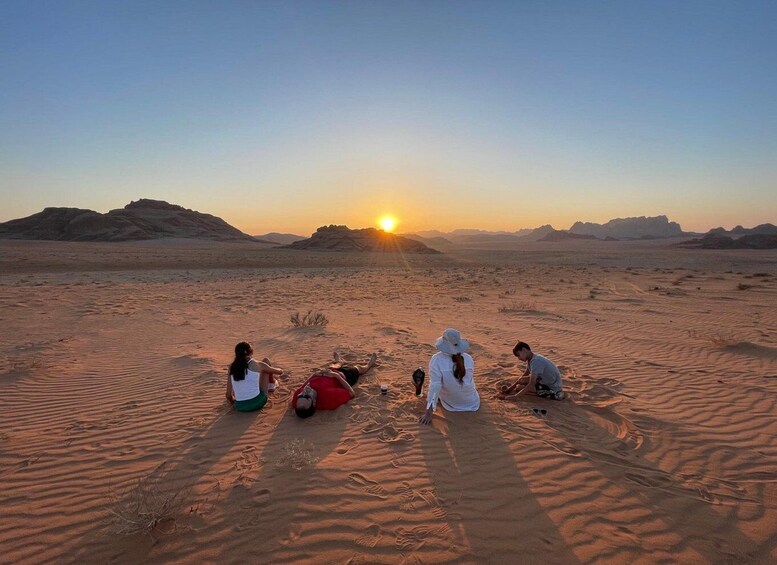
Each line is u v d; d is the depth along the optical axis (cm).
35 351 901
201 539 332
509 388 633
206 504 373
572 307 1537
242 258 5678
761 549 321
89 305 1566
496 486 399
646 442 485
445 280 2950
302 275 3512
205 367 771
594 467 431
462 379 545
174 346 949
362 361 804
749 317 1298
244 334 1081
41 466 440
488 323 1224
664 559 310
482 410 568
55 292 1953
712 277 2941
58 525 351
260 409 576
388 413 560
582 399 612
